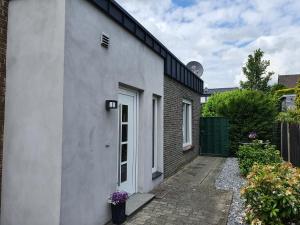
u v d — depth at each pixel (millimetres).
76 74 3916
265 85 21500
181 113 9898
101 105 4531
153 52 6984
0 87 3982
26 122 3873
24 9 3979
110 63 4820
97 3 4336
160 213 5148
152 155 7418
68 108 3752
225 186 7203
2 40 4027
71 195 3785
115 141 4949
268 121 12727
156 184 7137
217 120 13141
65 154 3682
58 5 3740
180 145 9703
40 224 3705
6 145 3988
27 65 3912
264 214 3830
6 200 3945
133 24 5648
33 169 3789
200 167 10062
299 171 4137
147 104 6539
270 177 3965
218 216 5020
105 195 4609
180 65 9562
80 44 4004
